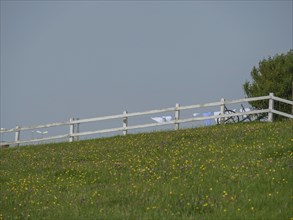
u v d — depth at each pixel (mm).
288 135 62875
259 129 70938
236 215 36594
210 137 70688
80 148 79750
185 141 70312
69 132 95938
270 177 45125
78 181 55250
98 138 90625
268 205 38500
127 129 92188
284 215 36000
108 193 46719
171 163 57188
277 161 51031
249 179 45562
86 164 63719
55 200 47031
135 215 38406
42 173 62406
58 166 65250
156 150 66562
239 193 41938
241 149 59188
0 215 42812
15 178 61156
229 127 78875
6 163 73312
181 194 42812
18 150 87375
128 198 43875
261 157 54094
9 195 51344
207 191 43750
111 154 69188
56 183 55562
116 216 38562
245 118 91188
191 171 51812
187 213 38344
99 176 56125
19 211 44219
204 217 36906
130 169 57312
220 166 52094
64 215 40812
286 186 42625
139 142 75562
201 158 57750
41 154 78750
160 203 41125
